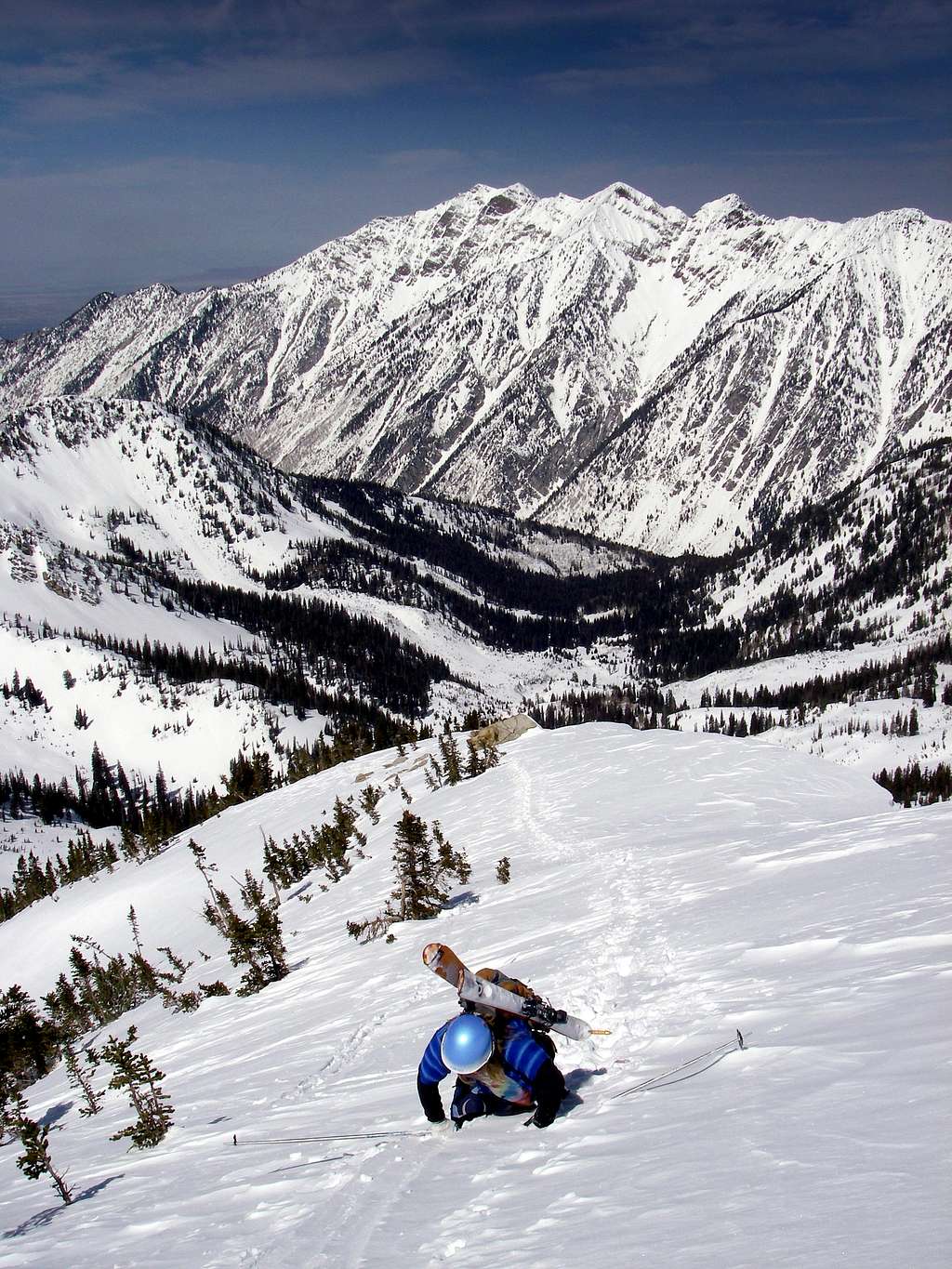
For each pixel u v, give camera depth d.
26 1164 11.34
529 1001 7.04
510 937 15.91
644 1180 4.71
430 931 20.50
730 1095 5.67
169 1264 5.83
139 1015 31.80
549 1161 5.68
